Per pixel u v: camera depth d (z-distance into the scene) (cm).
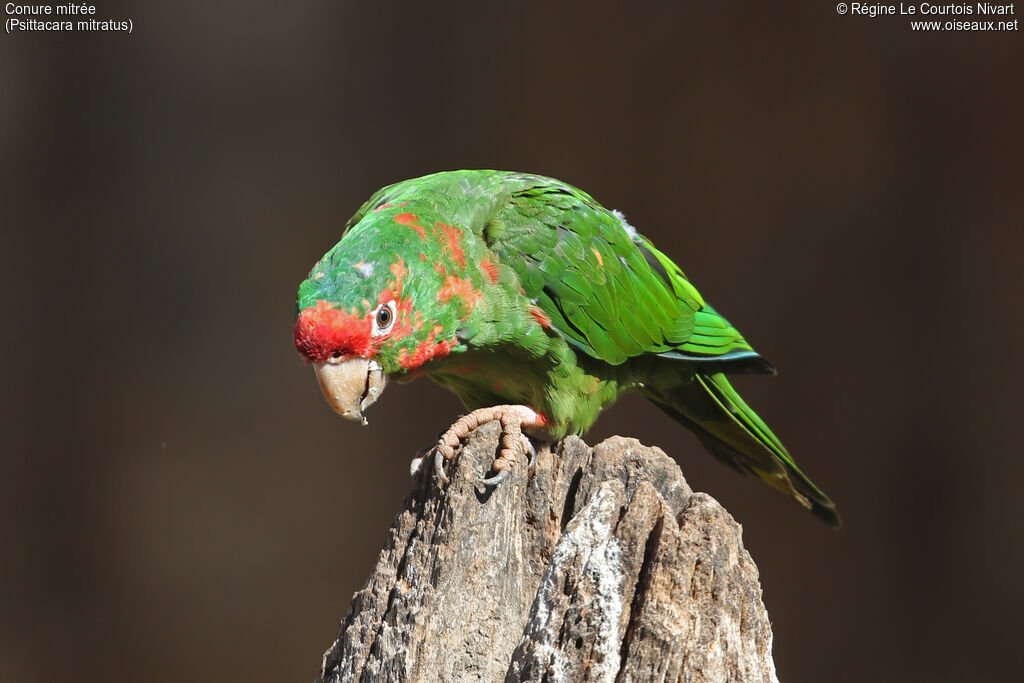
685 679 374
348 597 1441
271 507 1453
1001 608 1230
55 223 1419
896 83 1205
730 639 379
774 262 1282
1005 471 1220
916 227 1228
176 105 1431
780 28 1241
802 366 1281
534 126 1364
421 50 1408
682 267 1318
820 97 1235
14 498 1403
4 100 1397
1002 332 1209
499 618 472
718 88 1281
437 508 482
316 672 1402
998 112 1169
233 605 1430
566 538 396
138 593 1423
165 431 1438
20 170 1409
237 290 1447
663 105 1310
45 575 1409
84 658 1402
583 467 491
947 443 1241
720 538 382
